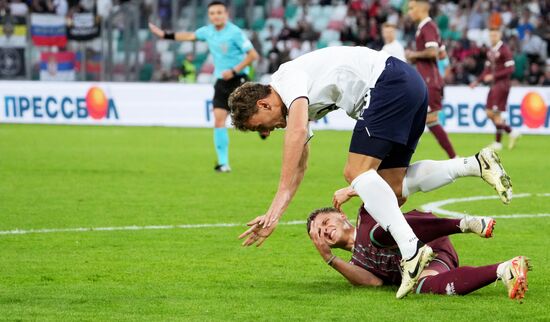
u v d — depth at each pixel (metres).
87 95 38.16
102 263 11.59
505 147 29.42
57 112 38.56
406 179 10.09
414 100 9.42
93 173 22.19
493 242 13.05
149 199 17.70
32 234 13.82
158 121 37.56
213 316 8.67
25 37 41.41
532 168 23.38
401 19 42.31
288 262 11.70
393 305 9.04
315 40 42.91
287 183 9.07
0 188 19.28
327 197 18.08
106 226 14.57
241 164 24.58
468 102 34.34
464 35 40.16
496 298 9.32
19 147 28.88
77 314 8.76
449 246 10.02
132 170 22.89
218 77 22.31
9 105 39.16
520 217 15.46
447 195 18.41
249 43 22.09
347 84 9.45
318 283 10.31
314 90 9.38
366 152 9.34
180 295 9.67
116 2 45.03
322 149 28.67
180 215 15.70
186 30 44.72
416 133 9.84
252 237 9.20
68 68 41.53
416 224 9.54
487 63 29.23
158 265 11.47
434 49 23.30
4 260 11.80
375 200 9.26
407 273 9.13
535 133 33.69
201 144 30.33
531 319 8.46
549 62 39.88
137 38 41.41
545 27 40.34
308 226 10.02
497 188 9.73
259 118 9.29
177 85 37.34
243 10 45.34
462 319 8.47
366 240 9.88
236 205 16.92
